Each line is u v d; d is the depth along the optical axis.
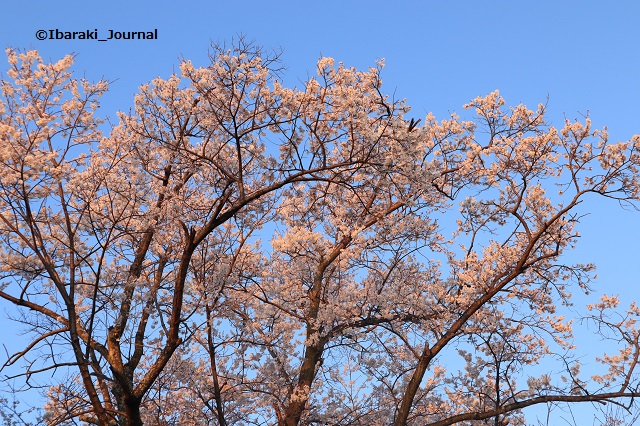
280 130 9.62
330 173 10.92
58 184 9.05
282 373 11.48
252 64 9.20
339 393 12.16
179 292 8.78
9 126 8.52
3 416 9.20
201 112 10.52
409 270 12.04
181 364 11.18
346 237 11.59
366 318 11.23
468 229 11.47
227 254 10.93
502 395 11.95
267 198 10.84
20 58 9.20
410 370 11.95
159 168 11.24
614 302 10.46
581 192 10.24
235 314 10.90
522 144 10.66
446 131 11.34
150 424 10.73
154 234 10.66
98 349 10.19
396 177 10.35
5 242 9.53
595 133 10.47
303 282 11.92
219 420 9.77
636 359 9.91
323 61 9.38
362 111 9.25
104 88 9.38
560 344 10.84
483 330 10.93
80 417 10.07
